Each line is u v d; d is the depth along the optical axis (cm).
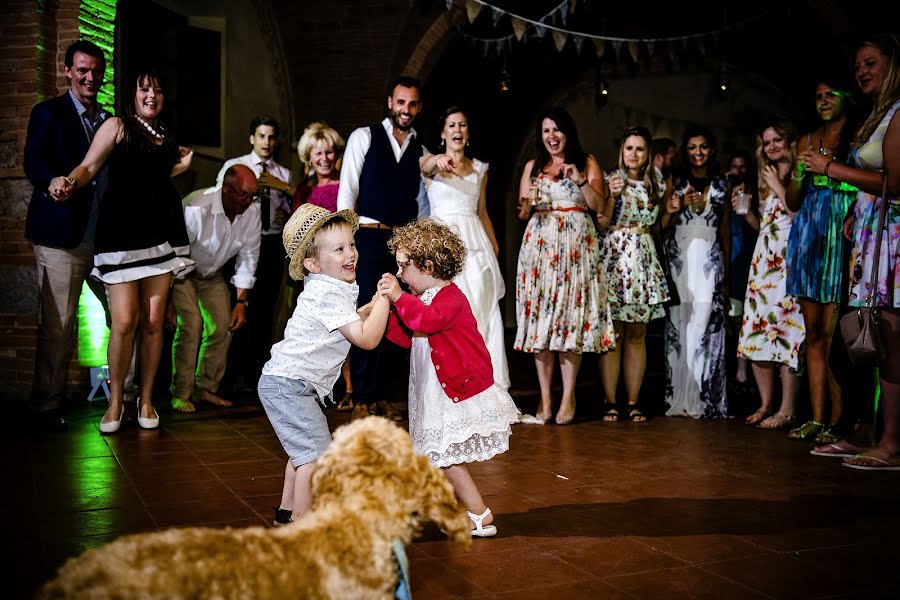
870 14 966
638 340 605
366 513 147
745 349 579
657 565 274
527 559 279
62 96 511
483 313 570
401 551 160
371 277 548
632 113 1442
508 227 1484
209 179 886
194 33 856
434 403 302
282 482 378
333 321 280
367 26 981
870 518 334
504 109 1462
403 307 291
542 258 575
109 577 116
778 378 692
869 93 447
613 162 1452
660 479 403
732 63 1388
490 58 1411
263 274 679
